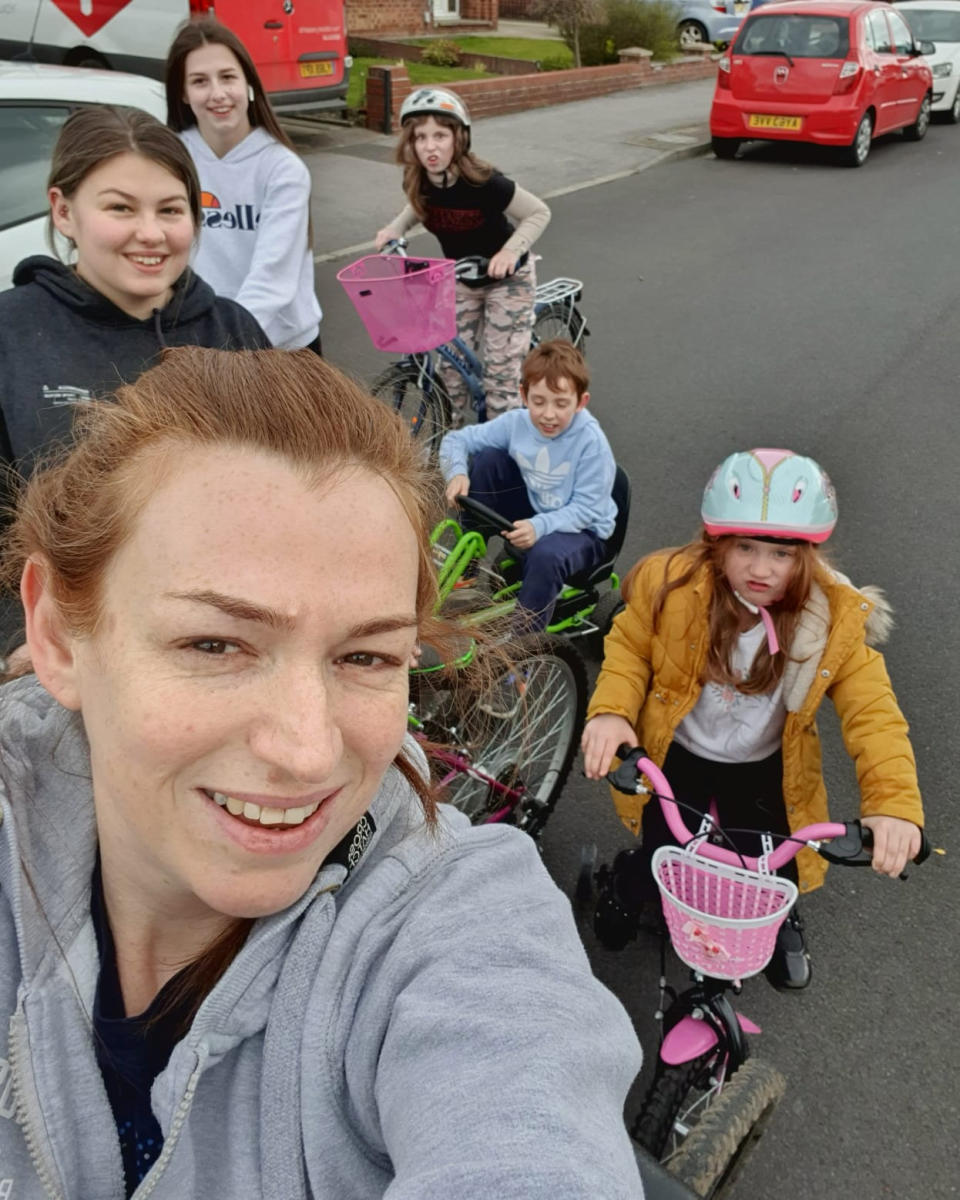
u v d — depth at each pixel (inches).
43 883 34.5
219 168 134.3
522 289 197.9
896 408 248.1
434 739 92.9
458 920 33.7
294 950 32.8
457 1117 28.5
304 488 27.2
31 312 84.1
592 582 148.6
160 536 27.1
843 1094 98.1
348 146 462.3
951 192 445.4
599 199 427.2
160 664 27.3
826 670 87.0
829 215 408.8
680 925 75.9
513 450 140.9
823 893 119.6
